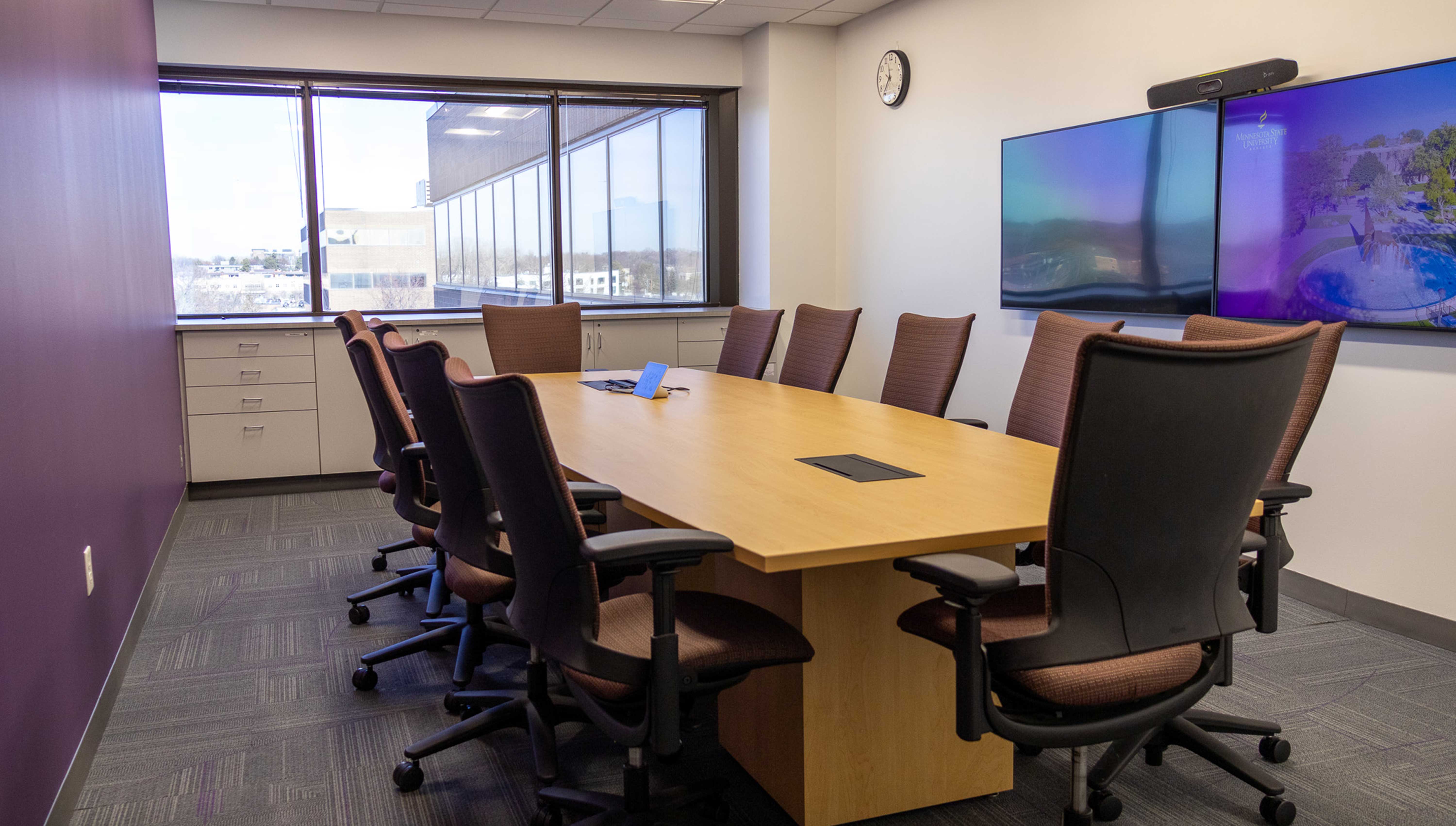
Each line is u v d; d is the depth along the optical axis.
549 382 4.46
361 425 5.79
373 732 2.68
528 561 1.78
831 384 4.14
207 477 5.52
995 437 2.88
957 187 5.60
